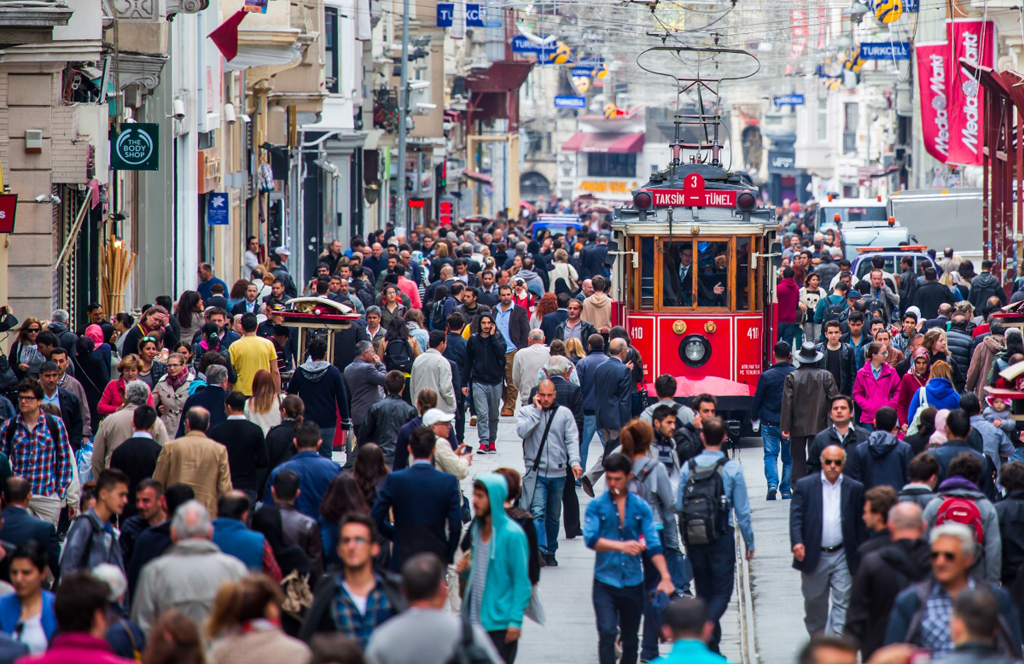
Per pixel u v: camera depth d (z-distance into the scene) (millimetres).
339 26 142750
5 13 59031
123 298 80000
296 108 138625
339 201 165250
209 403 45594
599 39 192875
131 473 38406
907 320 64125
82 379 52781
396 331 61656
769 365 66188
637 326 65812
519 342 73938
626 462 33906
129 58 77312
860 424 54125
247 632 23297
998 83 96938
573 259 110438
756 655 36375
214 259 111438
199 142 101625
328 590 26219
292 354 66312
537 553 33719
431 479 33531
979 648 21609
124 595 30828
